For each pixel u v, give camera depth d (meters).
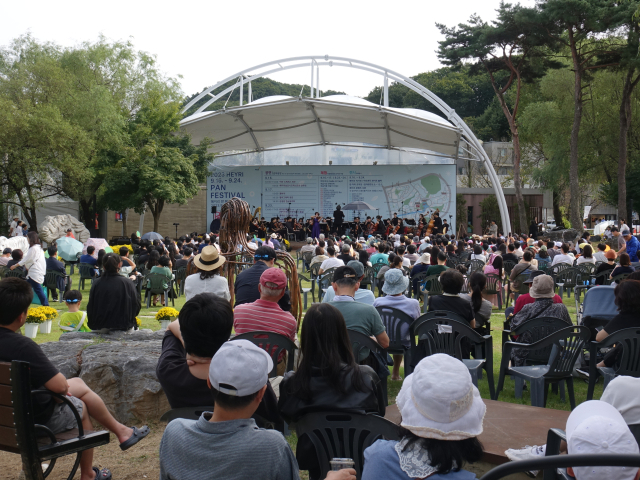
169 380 3.08
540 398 4.81
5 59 27.80
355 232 31.58
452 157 34.47
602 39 30.28
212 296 3.00
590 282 11.88
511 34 29.48
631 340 4.58
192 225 40.25
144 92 33.88
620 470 1.86
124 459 4.04
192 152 31.56
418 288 11.84
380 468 1.94
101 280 5.84
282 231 32.09
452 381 1.84
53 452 3.04
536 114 35.69
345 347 2.91
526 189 40.03
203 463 1.98
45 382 3.15
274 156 35.97
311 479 2.90
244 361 2.02
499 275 11.06
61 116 26.09
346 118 30.55
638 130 34.06
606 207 63.38
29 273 10.30
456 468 1.86
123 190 29.62
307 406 2.82
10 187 27.92
